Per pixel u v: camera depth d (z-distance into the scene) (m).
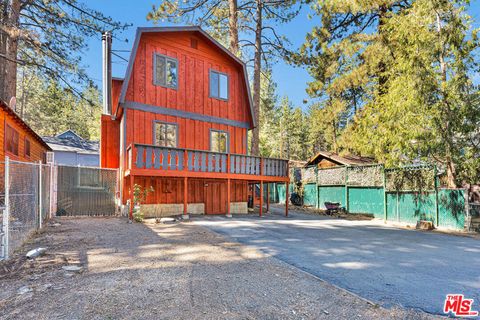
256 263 5.36
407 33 10.46
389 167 12.31
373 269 5.23
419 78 9.99
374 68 16.06
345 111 20.25
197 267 4.96
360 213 14.63
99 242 6.55
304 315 3.34
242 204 14.36
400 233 9.57
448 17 10.01
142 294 3.76
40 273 4.46
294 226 10.29
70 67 15.27
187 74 13.00
